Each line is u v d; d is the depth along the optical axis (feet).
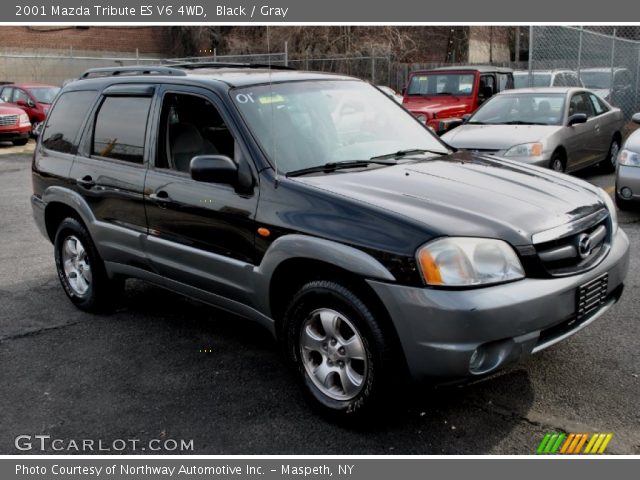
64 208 17.38
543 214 11.19
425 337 10.06
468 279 10.03
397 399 11.13
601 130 34.78
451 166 13.50
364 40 82.69
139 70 16.12
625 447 10.44
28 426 11.88
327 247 10.88
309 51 83.56
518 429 11.07
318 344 11.63
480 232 10.37
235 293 12.97
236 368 13.89
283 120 13.38
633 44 55.67
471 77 46.29
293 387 12.98
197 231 13.41
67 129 17.28
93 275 16.72
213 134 13.44
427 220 10.45
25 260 22.89
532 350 10.48
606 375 12.69
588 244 11.42
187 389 13.02
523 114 32.30
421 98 47.62
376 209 10.80
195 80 14.05
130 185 14.89
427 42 90.07
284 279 12.18
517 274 10.39
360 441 10.98
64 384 13.43
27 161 51.26
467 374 10.06
